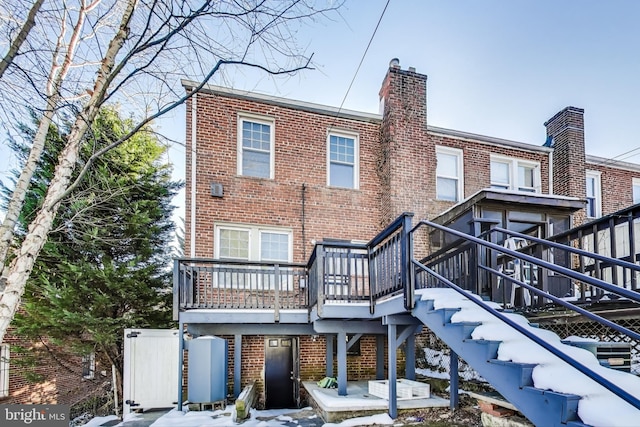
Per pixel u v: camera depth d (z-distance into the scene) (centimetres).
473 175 1010
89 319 761
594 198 1153
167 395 711
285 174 891
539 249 512
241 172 875
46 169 758
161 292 921
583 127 1080
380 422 498
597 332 459
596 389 230
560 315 461
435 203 943
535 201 779
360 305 581
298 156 905
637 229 673
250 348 805
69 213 649
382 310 539
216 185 834
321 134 929
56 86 371
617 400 219
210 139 850
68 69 388
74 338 824
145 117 438
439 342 820
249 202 859
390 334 527
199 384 626
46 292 755
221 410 629
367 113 955
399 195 912
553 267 237
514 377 271
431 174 955
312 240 884
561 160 1073
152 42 362
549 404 237
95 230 747
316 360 831
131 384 702
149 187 898
